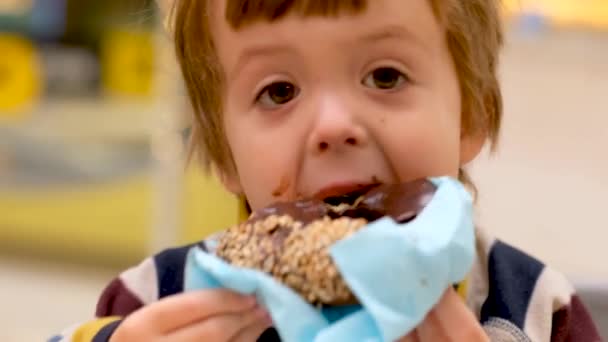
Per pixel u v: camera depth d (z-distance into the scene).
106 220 2.09
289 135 0.63
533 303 0.75
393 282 0.54
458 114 0.67
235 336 0.58
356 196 0.62
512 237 1.41
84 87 2.30
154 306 0.58
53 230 2.11
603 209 1.46
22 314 1.75
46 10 2.18
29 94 2.18
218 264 0.57
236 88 0.66
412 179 0.63
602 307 0.98
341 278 0.55
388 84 0.64
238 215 0.75
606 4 1.40
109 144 2.15
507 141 1.50
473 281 0.75
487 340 0.58
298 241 0.57
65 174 2.16
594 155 1.48
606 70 1.45
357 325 0.54
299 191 0.63
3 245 2.12
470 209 0.57
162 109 1.62
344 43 0.62
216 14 0.67
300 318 0.54
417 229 0.55
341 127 0.61
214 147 0.74
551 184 1.49
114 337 0.58
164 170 1.63
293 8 0.62
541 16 1.42
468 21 0.69
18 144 2.18
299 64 0.63
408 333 0.57
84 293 1.87
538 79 1.48
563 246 1.39
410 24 0.64
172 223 1.63
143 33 2.09
